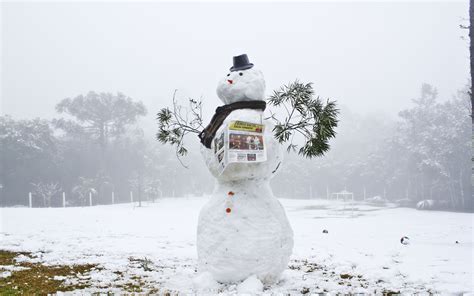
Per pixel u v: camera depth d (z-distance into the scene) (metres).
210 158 6.77
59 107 51.16
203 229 6.75
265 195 6.79
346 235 14.37
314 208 37.62
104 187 51.44
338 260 9.52
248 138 6.35
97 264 8.79
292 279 7.29
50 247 11.11
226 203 6.62
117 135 55.56
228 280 6.44
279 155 6.89
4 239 12.50
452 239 13.23
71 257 9.64
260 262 6.42
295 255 10.26
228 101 6.96
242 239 6.43
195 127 7.56
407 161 54.06
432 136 49.12
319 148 7.01
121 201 55.25
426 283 7.14
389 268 8.52
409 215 27.16
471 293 6.34
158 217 22.30
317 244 12.12
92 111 51.53
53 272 7.86
